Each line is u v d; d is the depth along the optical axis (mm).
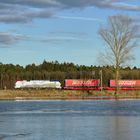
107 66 109938
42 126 37281
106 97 97000
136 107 62250
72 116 47625
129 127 35812
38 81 125688
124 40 104812
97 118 44812
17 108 61781
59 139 28734
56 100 86500
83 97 97250
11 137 30000
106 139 28609
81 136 30203
